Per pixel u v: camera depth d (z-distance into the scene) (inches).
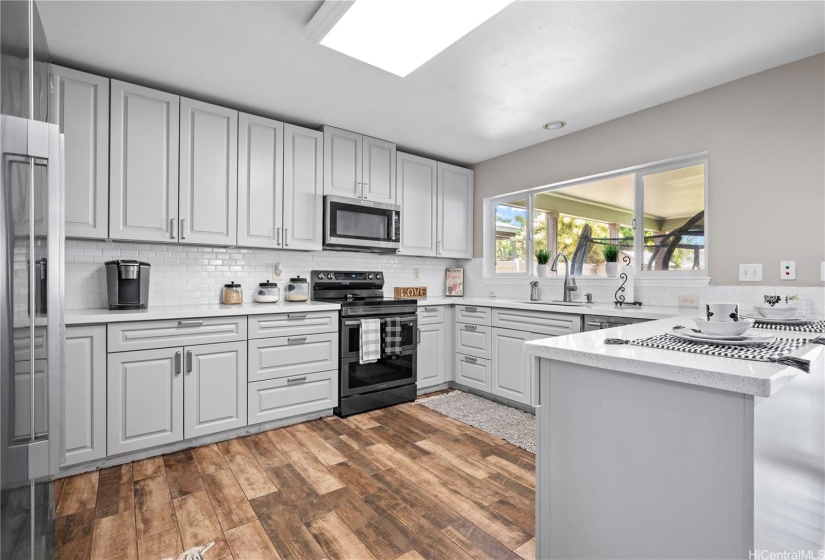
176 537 66.3
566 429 46.9
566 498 46.7
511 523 70.7
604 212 135.4
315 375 119.0
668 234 119.4
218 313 102.0
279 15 79.4
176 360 97.0
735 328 47.6
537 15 78.2
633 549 41.2
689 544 37.4
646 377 40.4
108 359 89.0
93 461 88.0
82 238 97.3
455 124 132.0
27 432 43.6
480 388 142.4
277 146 123.7
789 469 42.1
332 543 65.4
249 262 131.1
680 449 38.0
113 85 99.0
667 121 114.3
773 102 95.1
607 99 113.0
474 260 175.8
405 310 138.1
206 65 97.5
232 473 87.4
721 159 103.5
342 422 118.3
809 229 89.5
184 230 108.0
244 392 106.8
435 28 79.7
